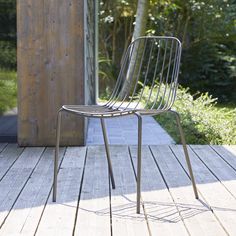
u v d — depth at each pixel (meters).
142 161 3.53
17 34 3.89
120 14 10.22
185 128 4.59
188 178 3.05
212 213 2.38
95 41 7.68
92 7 6.93
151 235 2.07
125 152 3.84
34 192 2.71
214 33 10.19
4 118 4.11
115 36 10.50
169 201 2.57
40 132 3.98
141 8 7.94
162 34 10.17
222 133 4.53
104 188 2.80
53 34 3.89
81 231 2.12
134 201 2.56
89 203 2.52
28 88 3.94
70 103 3.94
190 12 10.04
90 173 3.15
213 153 3.88
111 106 2.83
